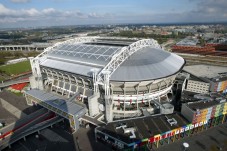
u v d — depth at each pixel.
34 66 109.25
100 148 67.25
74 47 113.75
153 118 75.12
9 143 68.88
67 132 77.19
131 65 84.19
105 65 86.62
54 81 111.31
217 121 79.88
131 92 84.38
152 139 64.50
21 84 133.00
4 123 84.25
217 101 78.69
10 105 102.50
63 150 66.94
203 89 102.44
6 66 190.12
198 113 70.38
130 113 83.94
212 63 177.38
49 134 76.19
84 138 72.88
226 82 106.06
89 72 87.00
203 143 68.25
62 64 100.81
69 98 93.69
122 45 111.88
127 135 65.44
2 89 126.38
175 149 65.50
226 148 65.62
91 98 78.94
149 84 82.69
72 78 98.19
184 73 120.06
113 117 85.19
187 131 74.31
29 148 68.81
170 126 70.00
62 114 79.88
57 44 125.38
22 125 79.06
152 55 93.75
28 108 98.19
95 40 138.75
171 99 94.00
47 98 91.19
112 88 83.38
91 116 81.38
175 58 104.56
